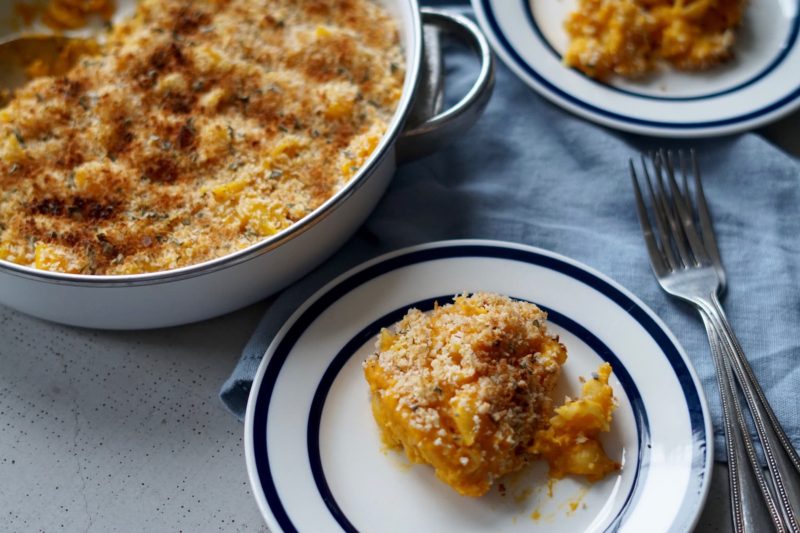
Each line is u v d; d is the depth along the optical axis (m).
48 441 0.49
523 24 0.60
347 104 0.54
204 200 0.51
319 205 0.51
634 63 0.58
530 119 0.58
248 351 0.49
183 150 0.52
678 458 0.45
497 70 0.60
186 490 0.47
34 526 0.47
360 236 0.54
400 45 0.57
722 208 0.54
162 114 0.54
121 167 0.52
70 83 0.55
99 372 0.50
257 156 0.52
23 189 0.52
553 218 0.55
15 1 0.59
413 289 0.50
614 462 0.45
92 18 0.59
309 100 0.54
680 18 0.58
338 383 0.48
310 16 0.59
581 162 0.56
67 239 0.50
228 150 0.52
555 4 0.61
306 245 0.49
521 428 0.45
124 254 0.50
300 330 0.49
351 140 0.53
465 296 0.48
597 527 0.44
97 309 0.48
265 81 0.55
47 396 0.50
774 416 0.46
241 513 0.47
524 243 0.54
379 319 0.49
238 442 0.48
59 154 0.53
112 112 0.54
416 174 0.56
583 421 0.45
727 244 0.53
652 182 0.55
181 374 0.50
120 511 0.47
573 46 0.58
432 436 0.43
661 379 0.47
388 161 0.51
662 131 0.56
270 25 0.58
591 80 0.58
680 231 0.53
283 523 0.44
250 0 0.59
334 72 0.55
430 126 0.51
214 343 0.51
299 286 0.52
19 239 0.50
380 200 0.54
